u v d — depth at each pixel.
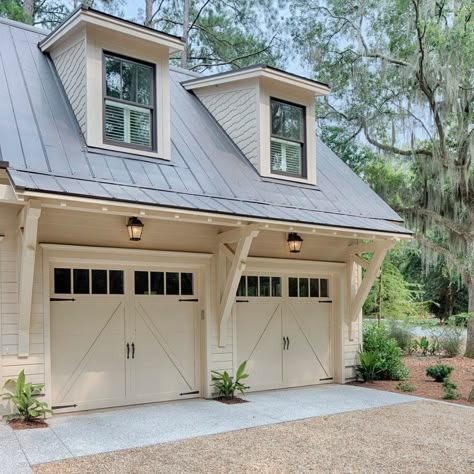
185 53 18.03
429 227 14.71
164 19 18.97
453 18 13.58
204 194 7.28
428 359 13.73
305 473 4.77
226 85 9.52
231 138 9.38
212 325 8.07
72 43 7.68
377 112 15.27
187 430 6.10
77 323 7.02
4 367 6.23
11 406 6.24
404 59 14.40
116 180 6.62
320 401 7.89
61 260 6.80
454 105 13.19
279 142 9.20
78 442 5.51
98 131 7.16
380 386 9.30
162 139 7.77
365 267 9.52
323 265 9.46
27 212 5.54
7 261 6.32
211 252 8.09
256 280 8.80
